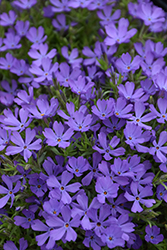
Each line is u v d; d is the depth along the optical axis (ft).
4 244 1.08
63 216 1.02
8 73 1.38
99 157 1.08
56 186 1.05
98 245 1.05
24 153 1.06
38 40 1.32
